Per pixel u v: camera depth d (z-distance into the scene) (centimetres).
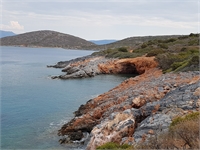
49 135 2255
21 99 3538
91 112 2466
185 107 1669
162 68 4759
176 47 7419
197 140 876
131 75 6600
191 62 3534
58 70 7481
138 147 1086
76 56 15075
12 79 5397
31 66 8394
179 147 913
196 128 941
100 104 2792
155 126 1516
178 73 3256
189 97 1798
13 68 7631
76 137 2198
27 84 4828
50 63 9625
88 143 1736
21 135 2223
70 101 3500
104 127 1773
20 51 19862
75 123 2367
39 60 11194
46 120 2642
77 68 6556
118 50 9031
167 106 1781
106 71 6900
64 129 2347
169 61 4825
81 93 4081
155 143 998
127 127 1728
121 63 6894
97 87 4688
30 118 2692
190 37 9475
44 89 4356
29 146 2008
